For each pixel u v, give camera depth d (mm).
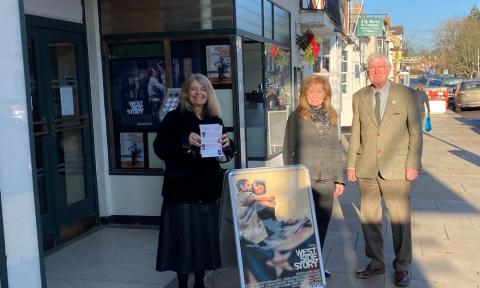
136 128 6219
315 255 3977
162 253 3990
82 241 5691
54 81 5422
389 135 4438
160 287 4469
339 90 15539
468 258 5152
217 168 4047
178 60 6125
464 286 4469
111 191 6262
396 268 4520
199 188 3926
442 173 9859
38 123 5145
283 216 3943
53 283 4562
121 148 6273
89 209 6031
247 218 3857
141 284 4539
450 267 4910
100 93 6090
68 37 5664
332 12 13414
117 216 6277
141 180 6164
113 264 5012
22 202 3076
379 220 4664
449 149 13266
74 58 5797
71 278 4680
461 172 9961
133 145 6246
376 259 4672
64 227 5578
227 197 3918
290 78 9969
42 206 5270
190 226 3936
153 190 6152
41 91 5211
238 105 6012
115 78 6219
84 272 4816
